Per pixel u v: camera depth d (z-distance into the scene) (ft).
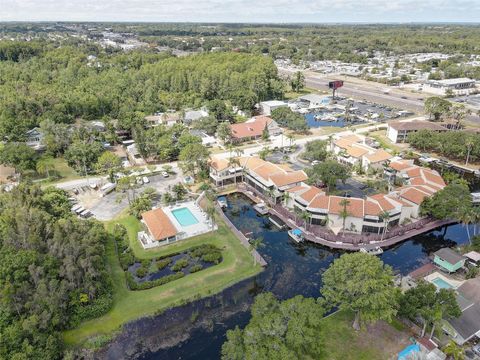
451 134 544.21
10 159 468.75
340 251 347.15
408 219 382.63
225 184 471.62
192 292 296.10
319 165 444.55
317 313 228.63
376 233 361.30
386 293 230.89
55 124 587.68
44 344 233.76
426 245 361.92
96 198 441.27
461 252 340.59
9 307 245.65
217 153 577.02
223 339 256.73
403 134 611.47
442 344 241.55
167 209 408.05
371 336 251.19
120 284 302.66
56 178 489.67
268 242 363.56
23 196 359.05
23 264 264.52
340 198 377.91
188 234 364.38
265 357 204.13
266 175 437.17
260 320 227.81
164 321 270.46
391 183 463.42
